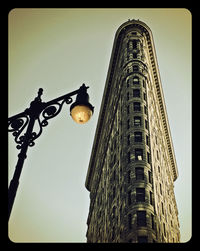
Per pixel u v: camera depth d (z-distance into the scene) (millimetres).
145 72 90312
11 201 11617
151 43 105125
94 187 111062
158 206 63656
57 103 14750
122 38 103625
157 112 104688
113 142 86312
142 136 71250
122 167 69438
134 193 60531
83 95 15234
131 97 80500
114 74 105625
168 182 101000
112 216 69688
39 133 13703
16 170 12539
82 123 15125
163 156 99562
